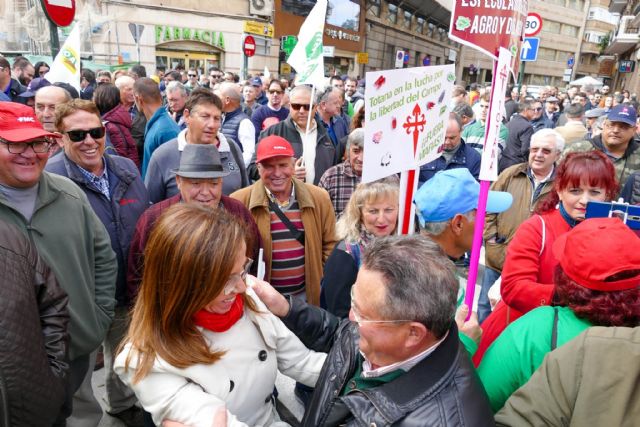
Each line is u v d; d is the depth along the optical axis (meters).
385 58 32.69
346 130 5.71
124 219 2.66
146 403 1.27
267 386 1.47
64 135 2.46
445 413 1.03
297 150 4.34
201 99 3.12
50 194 2.02
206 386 1.29
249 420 1.44
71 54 5.07
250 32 15.89
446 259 1.16
